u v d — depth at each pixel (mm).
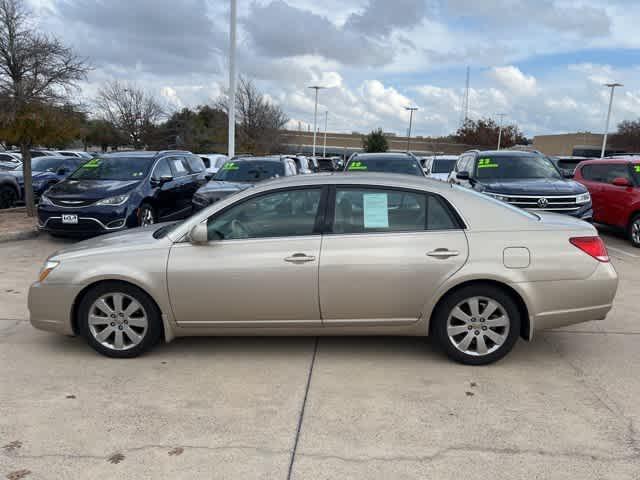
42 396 3826
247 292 4277
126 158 10867
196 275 4277
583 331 5246
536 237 4250
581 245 4270
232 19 17219
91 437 3291
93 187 9672
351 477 2906
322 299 4270
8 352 4664
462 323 4340
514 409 3654
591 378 4156
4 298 6242
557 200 8961
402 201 4348
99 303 4434
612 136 58031
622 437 3303
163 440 3264
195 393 3889
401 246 4227
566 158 17219
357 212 4332
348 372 4262
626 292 6699
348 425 3443
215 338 5035
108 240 4734
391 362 4457
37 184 15000
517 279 4176
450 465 3012
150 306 4398
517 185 9320
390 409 3652
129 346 4488
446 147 65688
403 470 2969
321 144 75062
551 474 2932
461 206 4336
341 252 4230
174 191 11227
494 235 4250
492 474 2932
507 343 4293
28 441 3242
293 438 3289
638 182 10047
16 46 10836
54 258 4523
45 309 4480
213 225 4375
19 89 10781
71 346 4805
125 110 42438
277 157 12055
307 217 4340
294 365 4402
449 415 3570
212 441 3254
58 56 11367
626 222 10125
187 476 2912
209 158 19281
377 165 11906
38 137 11422
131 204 9555
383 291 4242
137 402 3744
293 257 4227
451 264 4195
